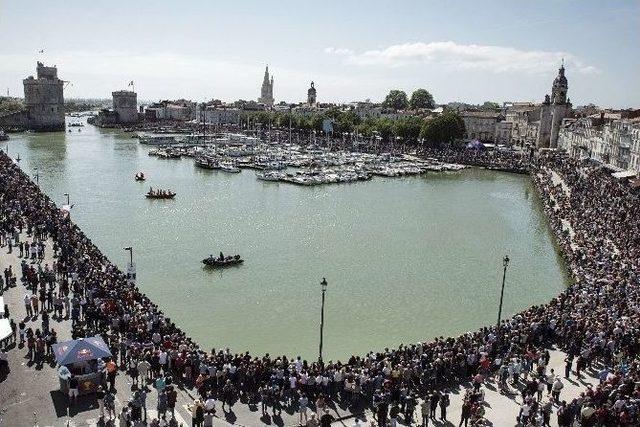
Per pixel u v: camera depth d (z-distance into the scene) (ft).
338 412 119.03
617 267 212.23
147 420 111.14
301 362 134.21
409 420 115.96
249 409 118.42
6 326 131.23
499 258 279.90
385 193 462.60
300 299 212.64
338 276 242.37
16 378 125.49
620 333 147.13
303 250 281.33
